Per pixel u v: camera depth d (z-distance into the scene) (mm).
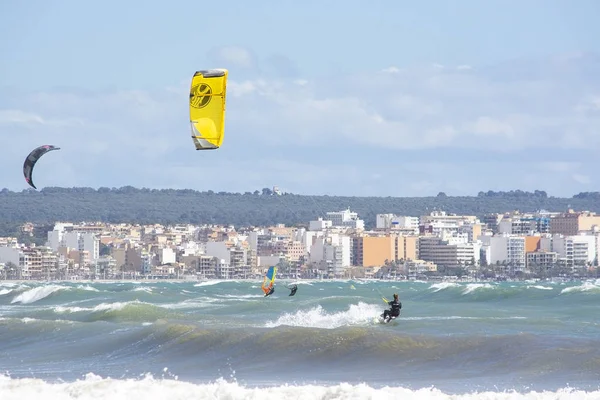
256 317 112062
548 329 84375
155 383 53125
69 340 88062
